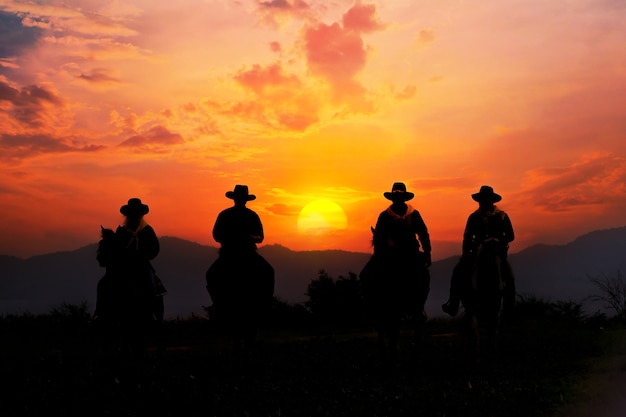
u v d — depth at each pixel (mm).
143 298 15891
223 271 16188
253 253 16422
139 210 16266
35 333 23094
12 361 16156
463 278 16234
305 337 23672
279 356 17438
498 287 15945
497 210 16359
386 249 15727
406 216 15867
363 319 27969
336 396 13492
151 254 16234
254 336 16422
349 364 16609
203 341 21953
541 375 15344
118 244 15914
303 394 13641
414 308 15680
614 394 12797
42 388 13148
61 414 11789
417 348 17000
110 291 15773
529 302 27969
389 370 15625
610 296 27094
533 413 11875
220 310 16109
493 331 16234
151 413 12141
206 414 12172
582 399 12648
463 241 16453
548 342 20359
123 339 16062
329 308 28125
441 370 16000
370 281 15742
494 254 16094
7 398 12516
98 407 12211
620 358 16969
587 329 24078
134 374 14219
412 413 12117
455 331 23828
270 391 13688
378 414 12117
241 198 16594
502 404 12500
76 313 25562
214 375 14867
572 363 16859
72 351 19047
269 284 16469
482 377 15203
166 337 22656
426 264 15969
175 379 13992
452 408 12297
